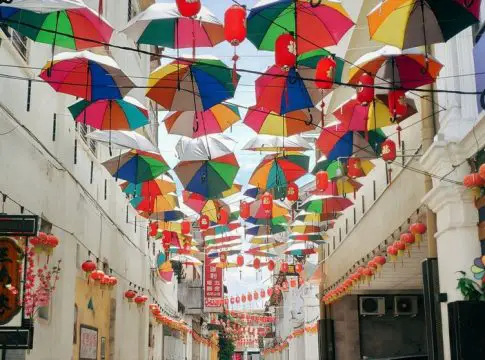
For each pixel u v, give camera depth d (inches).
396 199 503.5
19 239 303.6
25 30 304.0
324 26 301.4
